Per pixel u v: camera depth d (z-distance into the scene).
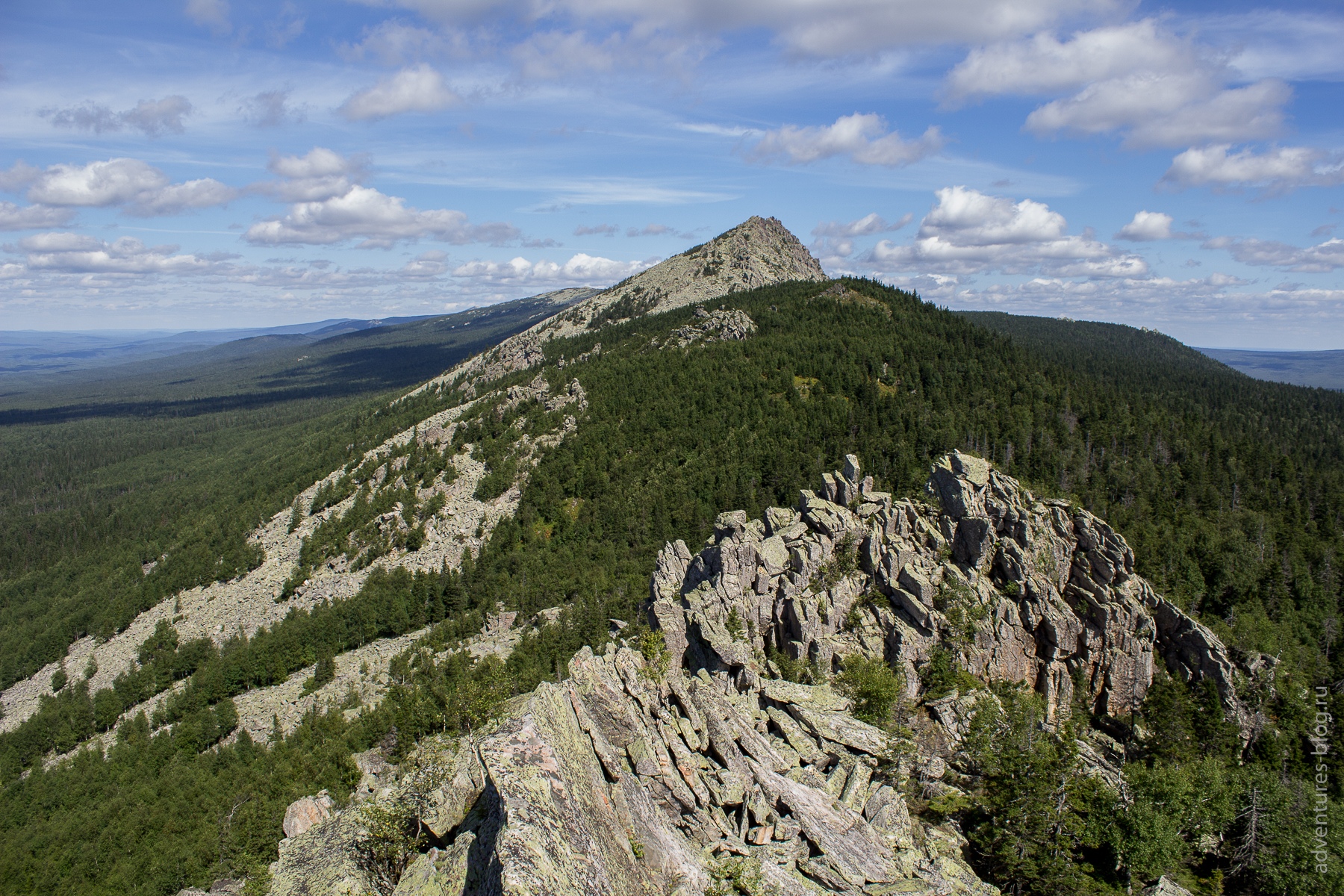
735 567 88.69
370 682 145.88
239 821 94.19
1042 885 54.50
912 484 198.00
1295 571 162.75
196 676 161.88
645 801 42.41
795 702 68.06
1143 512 194.88
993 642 87.50
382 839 45.31
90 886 97.94
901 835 52.72
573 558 191.88
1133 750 83.19
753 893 39.81
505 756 35.53
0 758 147.38
